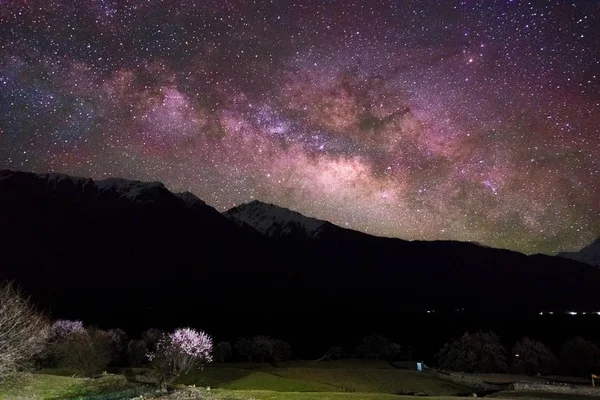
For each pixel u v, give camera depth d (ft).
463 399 121.90
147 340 244.22
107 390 124.88
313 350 375.04
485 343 281.33
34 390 111.96
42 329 142.61
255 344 286.87
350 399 116.16
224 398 119.03
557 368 262.88
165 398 121.60
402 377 221.05
